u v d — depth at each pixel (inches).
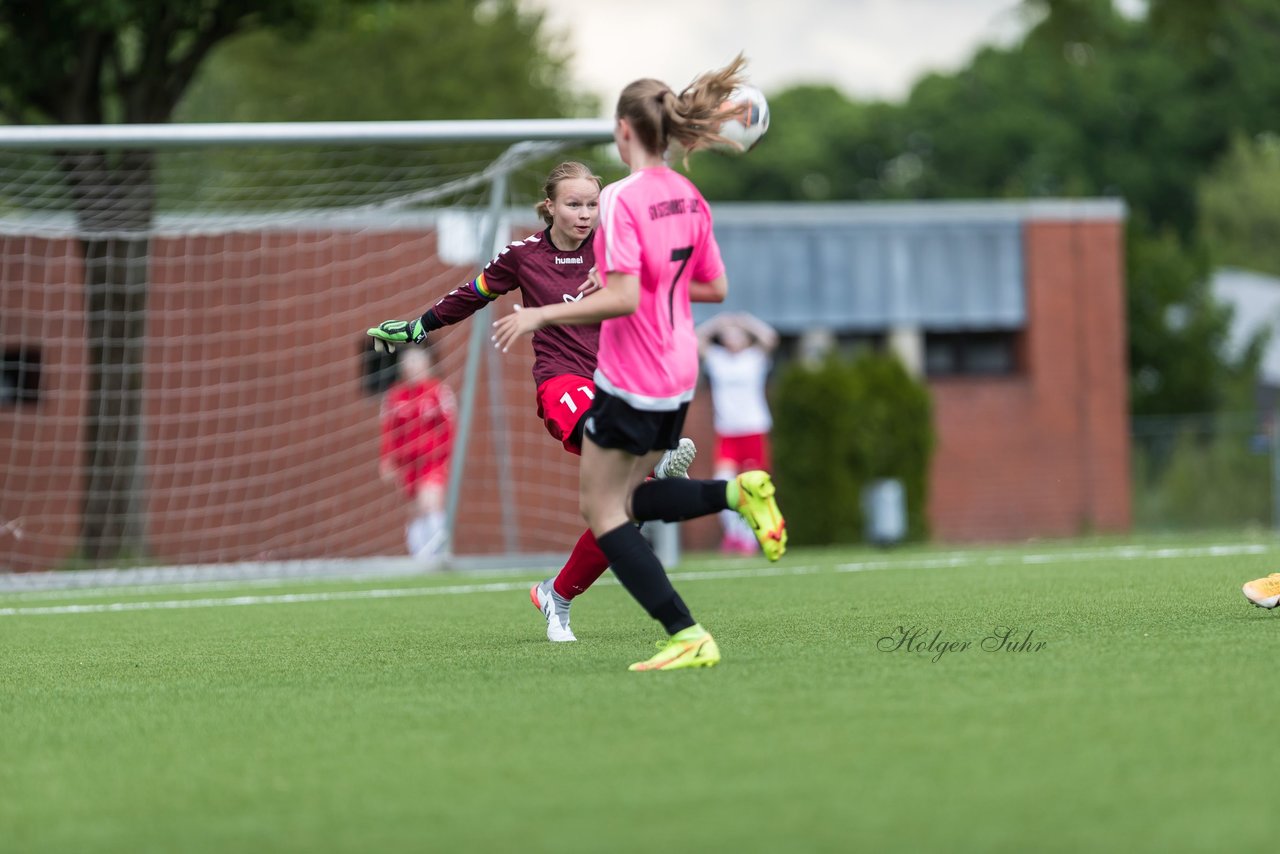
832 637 768.3
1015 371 3088.1
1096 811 380.2
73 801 442.0
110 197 1940.2
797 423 2583.7
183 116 4771.2
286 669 741.3
